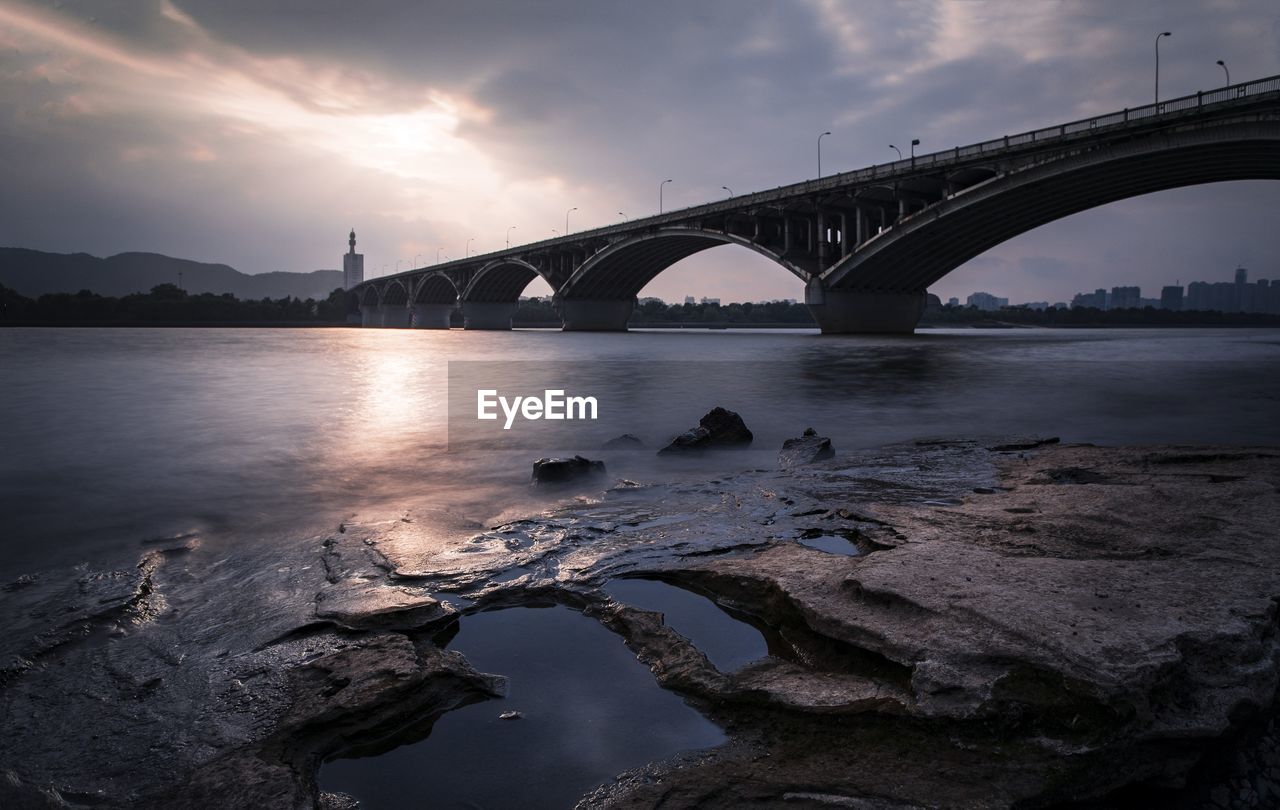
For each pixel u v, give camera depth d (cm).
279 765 253
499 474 827
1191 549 423
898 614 334
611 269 9400
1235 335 9638
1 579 459
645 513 593
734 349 4534
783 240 7250
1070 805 232
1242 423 1253
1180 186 4903
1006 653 285
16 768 252
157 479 798
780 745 261
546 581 433
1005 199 4959
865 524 532
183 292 16162
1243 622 304
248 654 340
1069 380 2128
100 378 2309
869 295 6775
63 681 317
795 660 334
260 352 4247
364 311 19562
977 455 860
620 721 283
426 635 366
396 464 893
